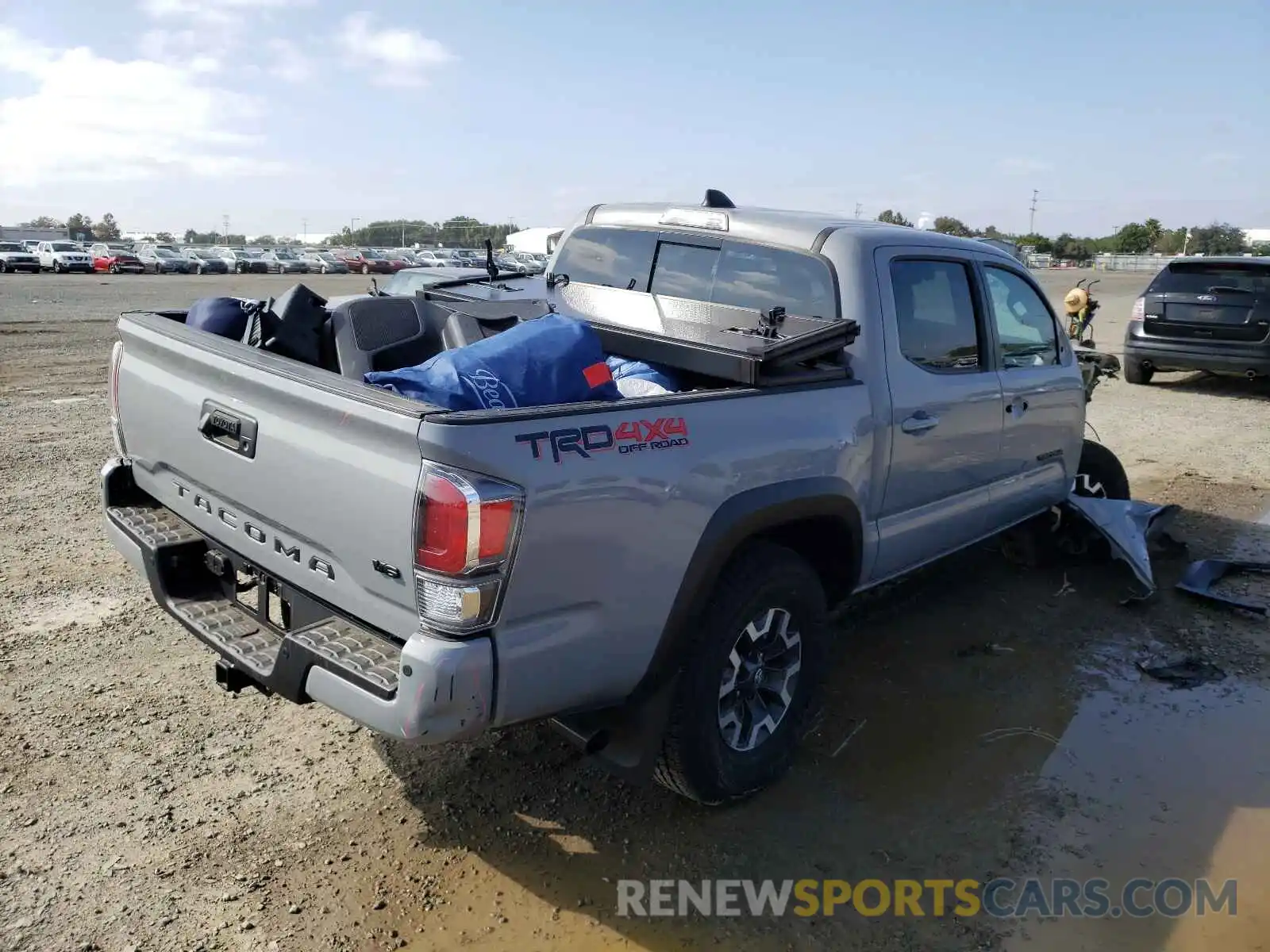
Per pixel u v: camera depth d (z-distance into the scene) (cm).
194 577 348
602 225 482
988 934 286
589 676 279
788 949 278
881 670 455
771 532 361
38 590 502
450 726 249
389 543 254
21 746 359
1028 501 518
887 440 388
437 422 240
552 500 255
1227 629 508
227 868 299
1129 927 290
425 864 305
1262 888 309
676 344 353
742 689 337
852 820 339
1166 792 360
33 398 1045
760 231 416
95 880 290
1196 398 1227
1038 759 381
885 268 396
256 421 293
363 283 3903
